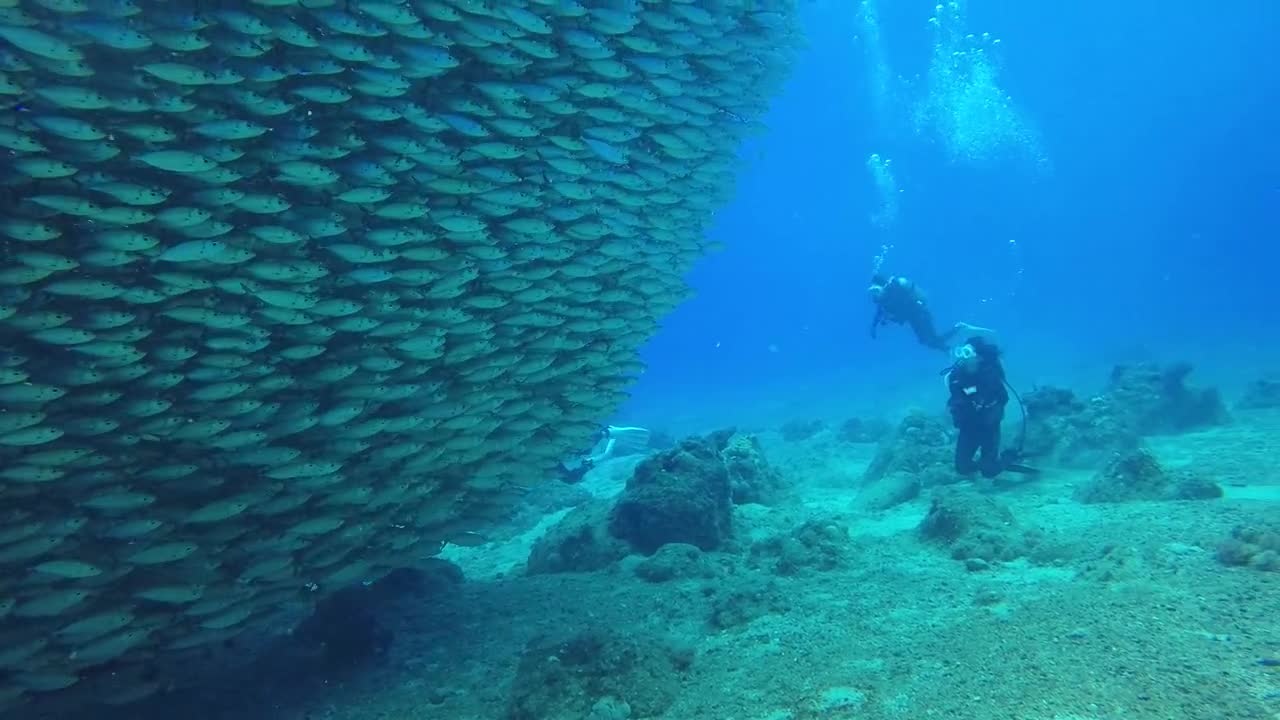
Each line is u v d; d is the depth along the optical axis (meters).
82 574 4.30
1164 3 79.44
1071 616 4.86
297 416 5.11
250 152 4.69
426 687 5.85
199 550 4.98
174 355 4.50
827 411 25.81
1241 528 5.49
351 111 5.06
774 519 9.89
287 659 6.60
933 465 11.40
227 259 4.50
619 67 6.26
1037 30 82.50
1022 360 28.80
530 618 7.08
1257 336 28.94
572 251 6.52
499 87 5.68
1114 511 7.46
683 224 7.83
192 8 4.38
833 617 5.92
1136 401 13.14
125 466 4.61
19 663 4.47
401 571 7.99
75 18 4.01
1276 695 3.44
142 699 5.86
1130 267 90.75
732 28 7.42
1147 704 3.57
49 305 4.17
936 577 6.51
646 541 8.80
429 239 5.50
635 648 5.30
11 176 4.01
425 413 5.80
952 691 4.18
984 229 113.62
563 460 7.65
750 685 4.97
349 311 5.14
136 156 4.18
